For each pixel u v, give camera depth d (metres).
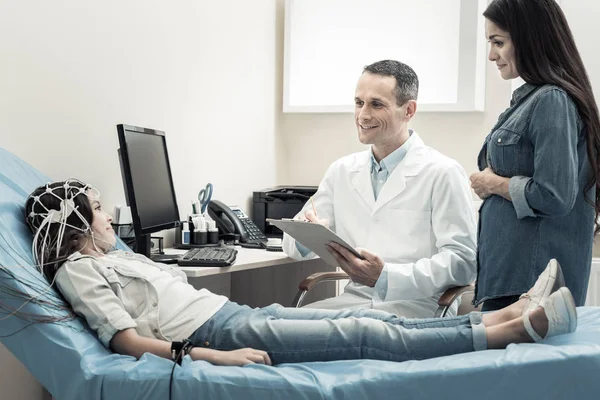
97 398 1.64
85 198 2.05
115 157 2.75
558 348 1.65
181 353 1.74
